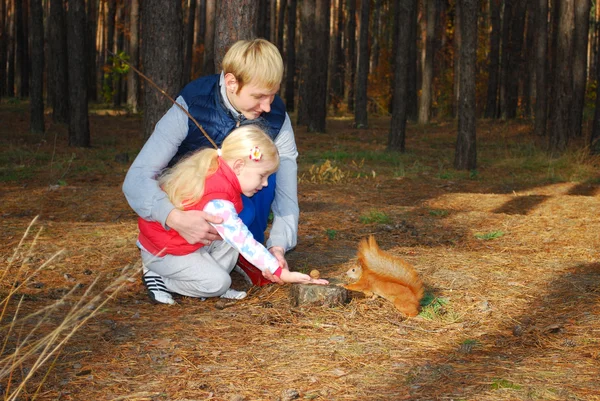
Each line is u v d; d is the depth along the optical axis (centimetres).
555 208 843
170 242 404
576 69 1916
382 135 2188
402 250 582
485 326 383
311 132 2194
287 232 437
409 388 293
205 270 411
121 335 361
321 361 327
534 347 348
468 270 508
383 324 384
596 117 1503
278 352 339
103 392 288
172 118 413
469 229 696
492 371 312
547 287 461
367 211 813
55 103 2256
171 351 338
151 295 426
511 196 952
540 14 2055
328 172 1220
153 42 1097
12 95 4234
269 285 464
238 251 409
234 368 318
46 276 486
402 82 1622
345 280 473
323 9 2181
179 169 388
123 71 2900
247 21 630
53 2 2206
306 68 2381
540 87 2094
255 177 387
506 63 3019
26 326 369
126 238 606
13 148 1517
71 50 1602
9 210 825
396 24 2948
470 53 1335
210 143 418
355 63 3834
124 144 1739
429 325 384
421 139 2097
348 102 3444
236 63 381
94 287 460
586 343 350
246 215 414
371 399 282
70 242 589
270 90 388
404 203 938
